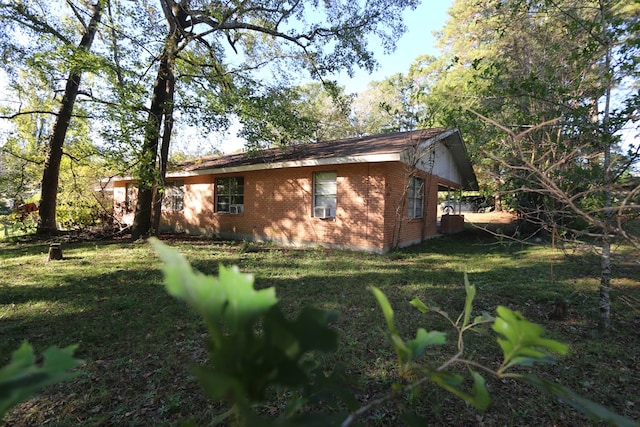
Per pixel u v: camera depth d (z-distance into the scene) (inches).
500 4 189.0
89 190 590.6
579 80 144.1
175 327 156.5
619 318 169.8
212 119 382.3
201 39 425.1
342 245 373.1
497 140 154.0
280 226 424.8
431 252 363.6
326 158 351.9
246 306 15.4
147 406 101.0
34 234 494.0
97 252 357.7
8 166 535.8
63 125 496.4
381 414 95.0
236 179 478.6
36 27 330.0
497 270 273.3
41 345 137.1
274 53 469.1
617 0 142.6
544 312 178.4
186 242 439.5
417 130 464.8
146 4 417.7
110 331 151.8
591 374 118.6
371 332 150.3
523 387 110.9
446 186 558.3
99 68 325.1
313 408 93.7
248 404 15.1
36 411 98.7
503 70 164.7
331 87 462.3
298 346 15.2
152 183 408.2
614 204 117.0
